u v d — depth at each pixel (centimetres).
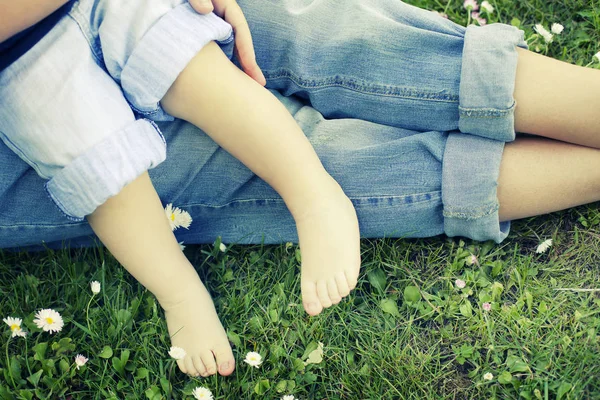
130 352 157
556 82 150
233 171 161
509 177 155
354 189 160
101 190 135
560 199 158
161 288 152
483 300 158
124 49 141
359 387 149
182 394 152
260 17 164
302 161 146
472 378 150
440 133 159
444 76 154
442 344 155
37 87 136
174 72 139
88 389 154
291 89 168
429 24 159
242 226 171
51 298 167
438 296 161
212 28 144
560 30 190
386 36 155
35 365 155
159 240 148
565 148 157
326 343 156
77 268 171
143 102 142
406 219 162
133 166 137
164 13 141
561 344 150
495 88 148
